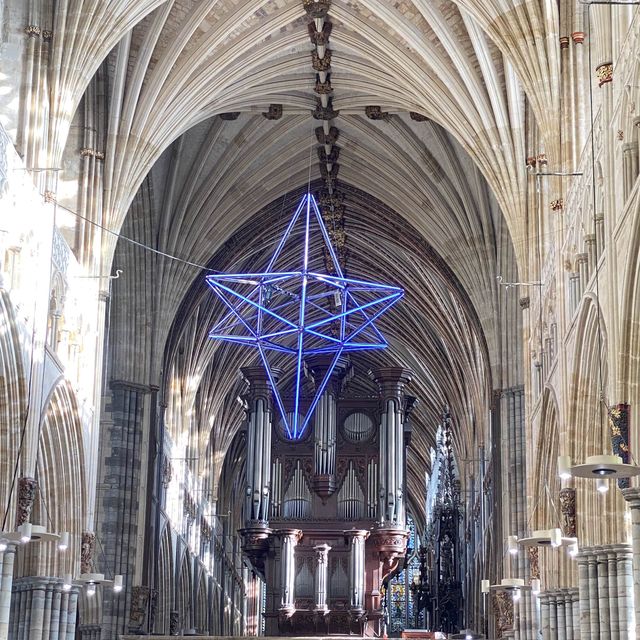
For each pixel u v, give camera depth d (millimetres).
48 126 29844
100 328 35188
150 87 36781
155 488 44094
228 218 46531
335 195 48812
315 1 37250
